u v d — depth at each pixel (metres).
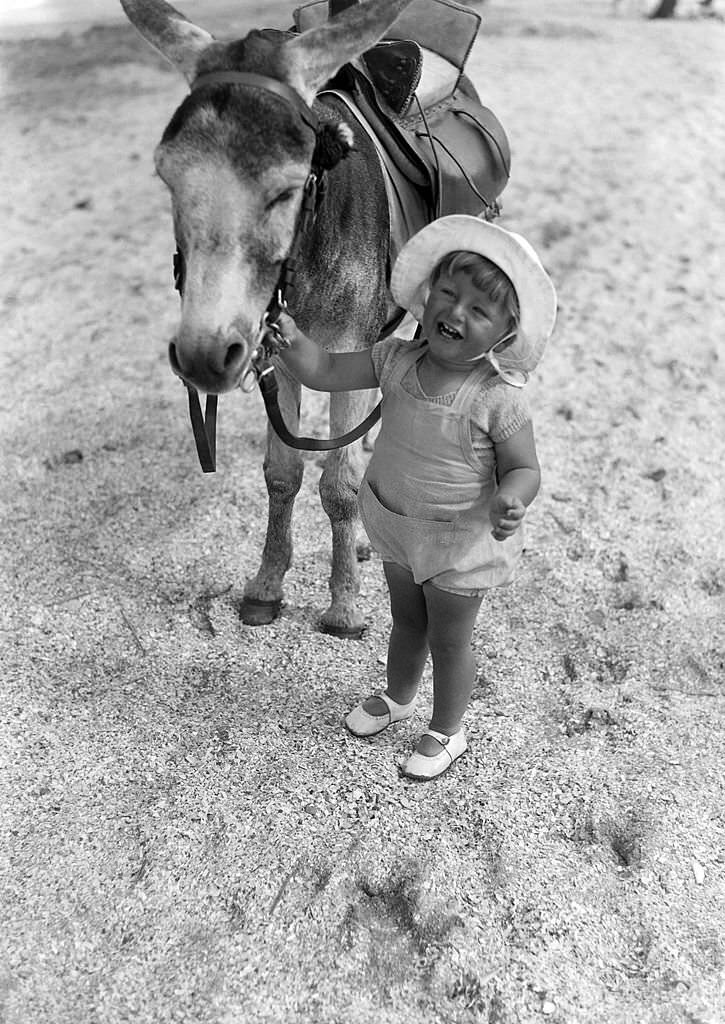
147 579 3.40
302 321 2.59
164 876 2.41
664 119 8.36
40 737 2.78
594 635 3.21
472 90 3.59
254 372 2.24
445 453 2.23
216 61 2.16
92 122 8.21
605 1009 2.15
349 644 3.14
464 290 2.05
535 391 4.62
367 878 2.41
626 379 4.73
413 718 2.88
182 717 2.86
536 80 9.52
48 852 2.46
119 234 6.16
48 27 11.77
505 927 2.31
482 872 2.43
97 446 4.16
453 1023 2.12
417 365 2.25
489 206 3.34
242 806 2.59
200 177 2.00
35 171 7.15
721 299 5.46
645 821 2.56
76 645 3.12
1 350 4.91
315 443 2.56
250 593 3.24
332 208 2.46
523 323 2.09
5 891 2.37
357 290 2.61
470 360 2.14
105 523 3.68
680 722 2.88
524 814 2.58
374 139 2.76
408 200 2.86
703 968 2.24
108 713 2.87
